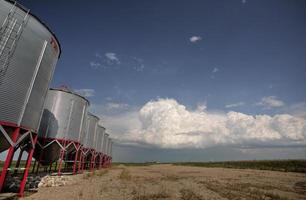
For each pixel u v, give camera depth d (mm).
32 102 15344
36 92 15750
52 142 26734
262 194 21531
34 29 15344
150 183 28500
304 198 20578
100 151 60000
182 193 20766
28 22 14844
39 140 27172
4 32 13297
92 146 47562
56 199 15508
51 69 17906
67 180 25266
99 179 30531
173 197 18609
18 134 13953
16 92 13773
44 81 16812
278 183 33219
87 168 51562
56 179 24094
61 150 27984
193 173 53594
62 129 28219
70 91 30109
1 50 12992
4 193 16203
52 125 27656
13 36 13734
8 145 14430
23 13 14516
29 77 14781
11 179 20125
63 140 28031
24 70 14344
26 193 16906
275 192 23859
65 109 28953
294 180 38594
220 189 24109
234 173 55438
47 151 27594
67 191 19109
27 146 18281
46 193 17625
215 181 33938
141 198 17203
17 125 13805
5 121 13031
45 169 38312
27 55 14641
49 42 17031
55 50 18328
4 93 13000
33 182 21438
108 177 34469
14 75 13648
